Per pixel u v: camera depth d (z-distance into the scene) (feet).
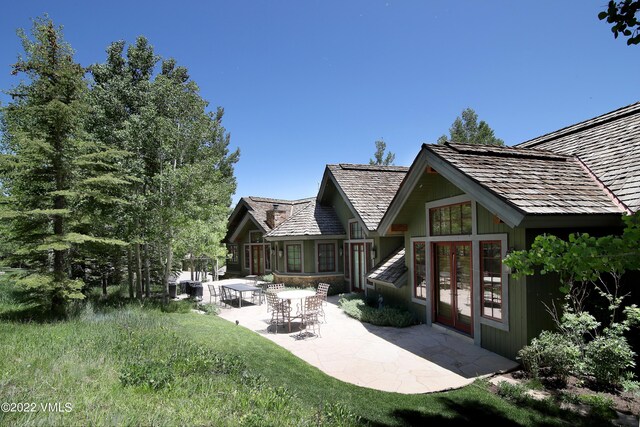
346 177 56.44
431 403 18.10
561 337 20.45
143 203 41.47
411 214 35.73
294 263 62.03
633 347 21.03
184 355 19.74
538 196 21.40
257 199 81.10
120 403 12.60
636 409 16.44
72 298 33.14
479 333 26.61
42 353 18.30
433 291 32.78
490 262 25.52
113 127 45.01
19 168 30.53
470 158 26.09
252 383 16.76
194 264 78.84
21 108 30.45
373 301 43.24
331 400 17.74
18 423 10.42
